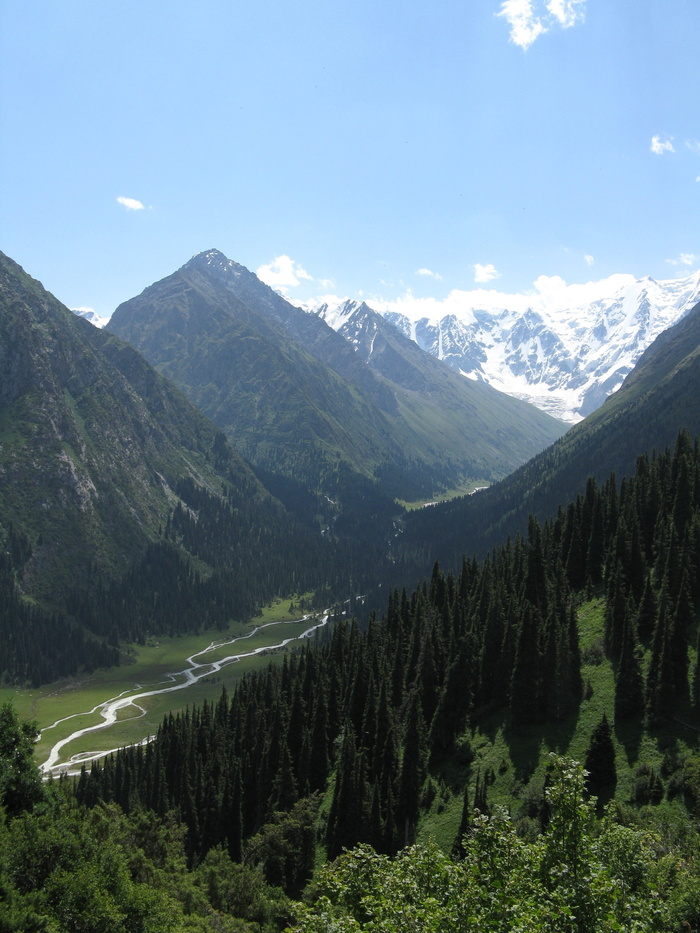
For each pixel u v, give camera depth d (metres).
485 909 36.59
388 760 96.81
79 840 55.53
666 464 143.12
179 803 116.38
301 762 108.69
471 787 89.06
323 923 38.44
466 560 152.88
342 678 135.50
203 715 135.25
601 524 128.25
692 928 45.19
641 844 45.38
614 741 84.25
